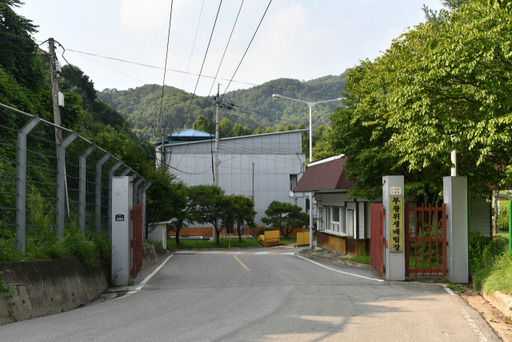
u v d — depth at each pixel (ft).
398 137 45.91
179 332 19.22
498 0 29.43
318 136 343.26
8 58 72.18
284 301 28.19
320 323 21.44
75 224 36.29
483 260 39.99
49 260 27.04
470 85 31.99
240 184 196.75
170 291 34.40
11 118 47.11
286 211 179.93
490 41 29.43
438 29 40.63
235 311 24.61
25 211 27.99
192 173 191.31
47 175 31.86
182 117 319.68
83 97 178.81
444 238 38.99
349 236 74.33
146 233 87.04
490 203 63.52
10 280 22.49
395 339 18.79
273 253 98.73
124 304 27.94
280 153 206.39
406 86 35.27
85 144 38.63
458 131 33.96
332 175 75.20
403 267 39.11
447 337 19.44
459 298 30.12
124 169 56.08
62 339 17.67
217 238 151.23
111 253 38.75
